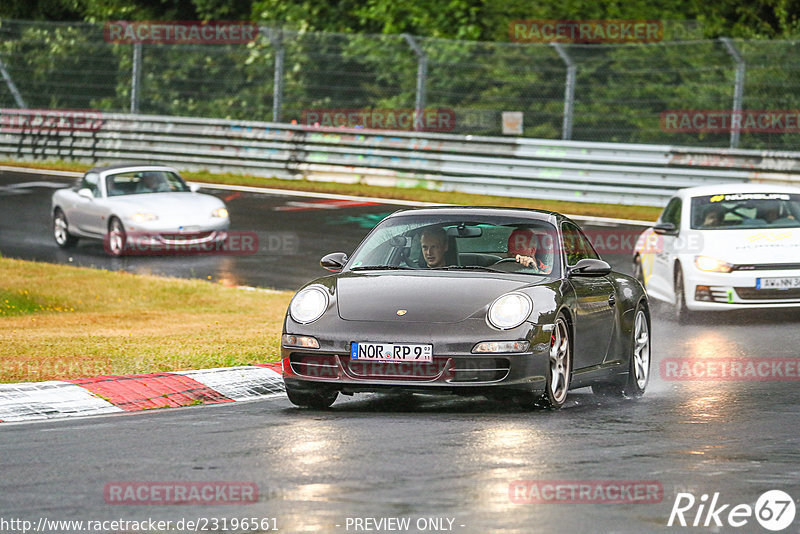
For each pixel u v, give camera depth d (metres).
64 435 21.00
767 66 81.12
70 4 114.31
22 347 31.22
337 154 80.00
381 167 78.38
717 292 38.00
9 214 68.69
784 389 26.67
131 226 55.59
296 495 16.31
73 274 49.47
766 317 39.12
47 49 100.81
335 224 63.34
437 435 20.62
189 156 85.19
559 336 23.86
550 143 72.50
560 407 23.98
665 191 68.88
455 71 90.06
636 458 18.84
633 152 70.19
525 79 88.75
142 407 24.23
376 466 18.08
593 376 25.31
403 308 23.27
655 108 86.50
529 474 17.58
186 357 29.52
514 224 26.00
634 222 63.84
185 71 99.56
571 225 27.12
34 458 19.00
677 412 23.61
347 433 20.86
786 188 41.81
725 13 98.31
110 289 46.00
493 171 74.19
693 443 20.17
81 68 100.69
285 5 101.31
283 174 81.81
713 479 17.42
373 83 96.31
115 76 100.88
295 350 23.41
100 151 88.44
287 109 94.81
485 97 88.44
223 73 98.69
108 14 111.62
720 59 85.69
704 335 35.72
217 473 17.77
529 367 22.77
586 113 87.62
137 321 38.75
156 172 60.53
